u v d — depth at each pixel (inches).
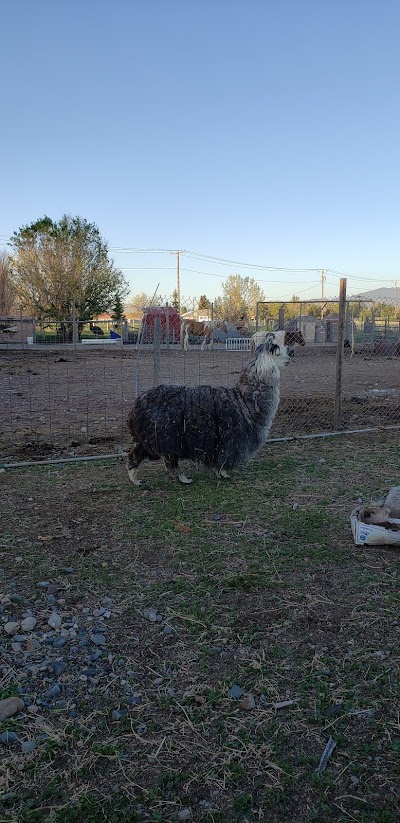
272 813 64.5
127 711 79.7
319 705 80.1
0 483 176.6
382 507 141.2
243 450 172.1
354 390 388.8
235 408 169.2
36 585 113.3
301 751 72.6
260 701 81.3
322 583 113.5
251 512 150.3
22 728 76.5
